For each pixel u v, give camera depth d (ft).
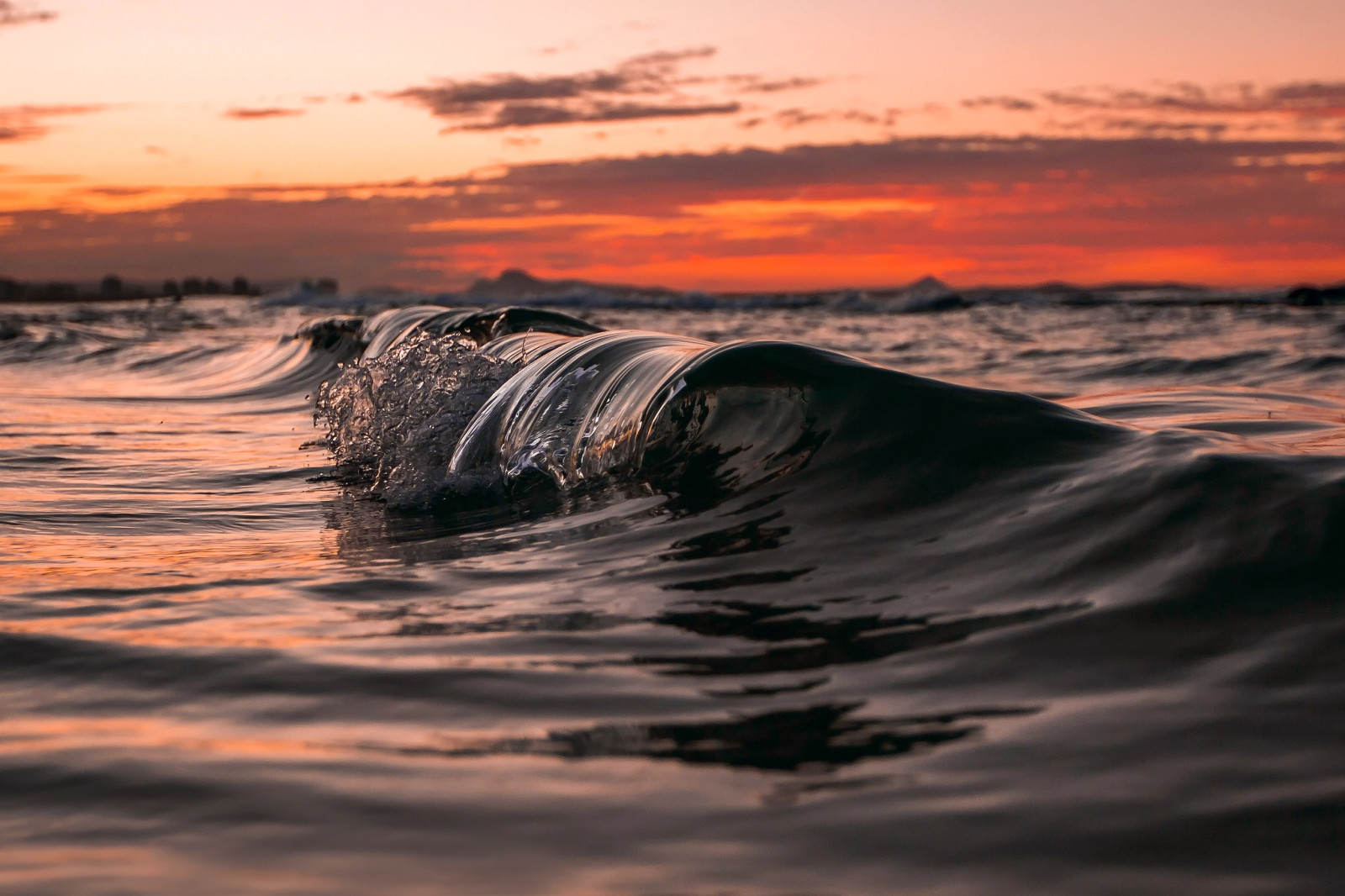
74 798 4.09
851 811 3.86
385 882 3.43
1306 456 7.33
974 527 7.27
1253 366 27.07
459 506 10.84
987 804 3.88
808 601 6.46
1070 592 6.11
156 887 3.42
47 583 7.77
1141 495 7.09
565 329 20.22
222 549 9.25
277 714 4.98
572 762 4.35
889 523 7.66
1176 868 3.44
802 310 90.17
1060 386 25.68
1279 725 4.42
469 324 21.44
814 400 9.55
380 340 26.55
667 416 10.28
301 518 10.91
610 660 5.64
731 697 5.04
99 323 66.18
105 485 13.34
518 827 3.79
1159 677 4.97
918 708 4.81
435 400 13.75
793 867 3.50
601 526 8.86
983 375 28.91
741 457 9.43
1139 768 4.11
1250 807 3.78
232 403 25.96
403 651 5.92
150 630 6.44
